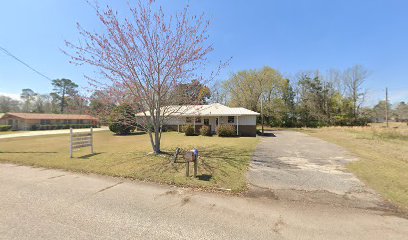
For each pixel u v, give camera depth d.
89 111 9.16
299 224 3.25
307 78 43.66
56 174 6.10
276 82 36.31
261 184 5.20
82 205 3.92
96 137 18.69
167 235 2.92
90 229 3.06
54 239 2.79
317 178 5.70
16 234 2.90
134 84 8.41
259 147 11.70
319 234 2.97
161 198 4.29
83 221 3.30
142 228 3.10
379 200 4.20
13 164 7.41
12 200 4.14
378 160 8.05
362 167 6.90
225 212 3.66
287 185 5.14
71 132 8.48
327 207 3.89
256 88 35.06
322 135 20.98
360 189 4.84
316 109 42.31
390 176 5.84
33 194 4.48
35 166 7.06
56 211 3.65
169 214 3.57
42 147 11.72
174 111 9.70
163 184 5.18
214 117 23.30
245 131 21.86
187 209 3.77
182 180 5.41
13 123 38.00
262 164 7.32
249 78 35.31
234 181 5.38
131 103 8.95
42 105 67.75
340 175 5.98
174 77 8.62
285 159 8.25
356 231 3.05
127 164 7.12
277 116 36.88
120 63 8.20
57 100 68.38
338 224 3.25
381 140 15.84
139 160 7.74
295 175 5.98
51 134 24.20
